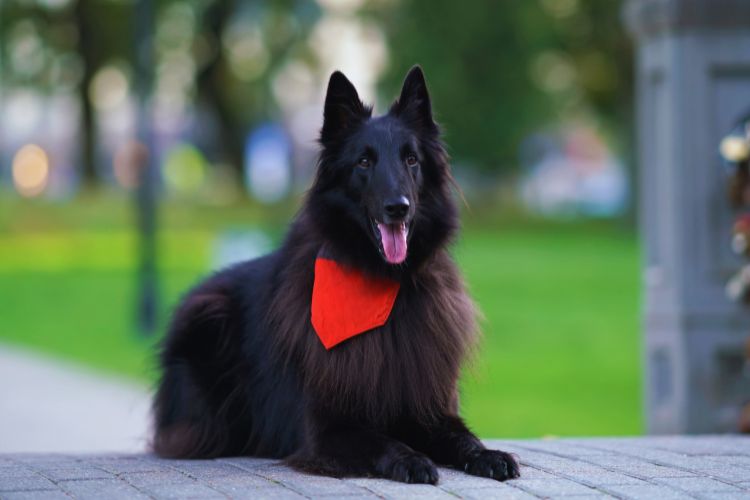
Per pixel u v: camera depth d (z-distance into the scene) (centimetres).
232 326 680
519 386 1496
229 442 673
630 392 1447
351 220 608
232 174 4834
